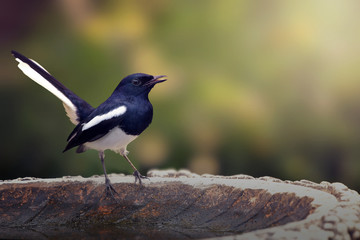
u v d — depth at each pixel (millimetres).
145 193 6934
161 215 6613
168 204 6742
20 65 8344
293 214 5562
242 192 6383
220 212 6359
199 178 6996
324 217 4738
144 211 6734
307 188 6051
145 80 7992
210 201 6555
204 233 5805
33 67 8391
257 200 6184
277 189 6121
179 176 8117
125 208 6832
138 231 5992
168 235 5727
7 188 6945
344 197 5879
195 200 6652
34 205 6855
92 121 7777
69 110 8328
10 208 6812
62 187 7027
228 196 6473
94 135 7789
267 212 5961
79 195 7004
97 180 7156
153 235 5742
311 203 5480
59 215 6727
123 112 7801
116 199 6938
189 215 6484
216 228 6047
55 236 5844
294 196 5812
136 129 7969
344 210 4973
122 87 8023
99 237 5723
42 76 8344
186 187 6832
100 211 6816
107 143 7930
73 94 8391
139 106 7953
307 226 4562
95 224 6469
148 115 8047
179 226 6234
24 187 6988
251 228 5848
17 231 6164
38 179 7469
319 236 4398
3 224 6531
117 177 7438
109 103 7941
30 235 5930
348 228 4613
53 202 6926
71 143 7891
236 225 6043
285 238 4305
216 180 6812
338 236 4500
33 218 6672
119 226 6320
